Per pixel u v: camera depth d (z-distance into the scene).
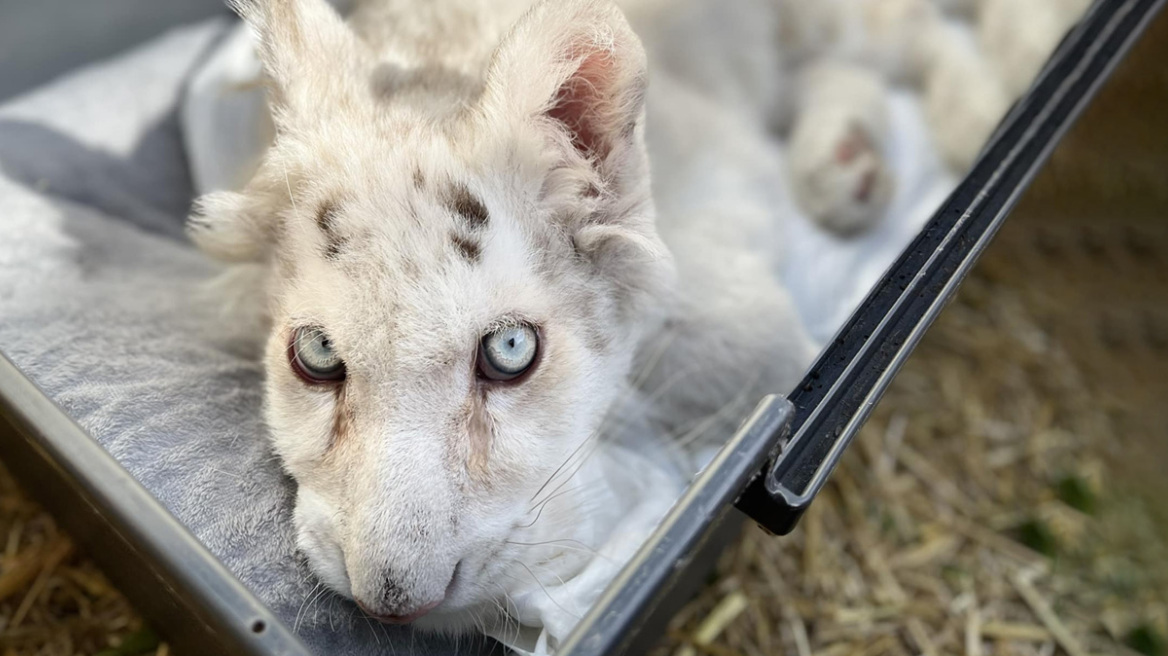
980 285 0.64
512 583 0.30
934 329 0.60
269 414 0.32
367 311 0.29
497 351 0.30
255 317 0.37
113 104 0.51
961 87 0.56
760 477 0.27
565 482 0.32
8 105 0.49
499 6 0.40
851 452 0.53
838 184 0.53
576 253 0.32
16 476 0.42
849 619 0.46
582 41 0.30
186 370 0.36
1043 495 0.54
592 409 0.33
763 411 0.26
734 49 0.53
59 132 0.48
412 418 0.29
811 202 0.53
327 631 0.29
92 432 0.32
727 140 0.49
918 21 0.58
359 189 0.30
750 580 0.46
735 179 0.48
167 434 0.33
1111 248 0.67
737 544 0.47
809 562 0.48
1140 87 0.74
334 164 0.30
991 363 0.59
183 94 0.52
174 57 0.55
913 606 0.47
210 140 0.48
